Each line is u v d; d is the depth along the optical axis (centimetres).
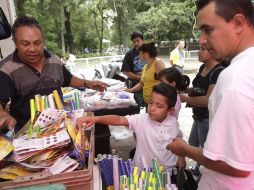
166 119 187
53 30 2620
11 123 150
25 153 117
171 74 244
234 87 91
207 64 229
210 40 101
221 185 109
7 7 328
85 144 139
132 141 394
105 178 143
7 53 319
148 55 321
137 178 137
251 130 90
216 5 94
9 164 123
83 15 3014
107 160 150
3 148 119
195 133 278
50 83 192
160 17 1884
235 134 91
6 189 105
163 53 2439
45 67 190
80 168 120
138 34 429
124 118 186
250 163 93
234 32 96
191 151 117
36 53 174
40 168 117
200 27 102
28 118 182
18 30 169
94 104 290
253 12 95
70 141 126
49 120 139
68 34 2827
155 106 178
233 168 96
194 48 2098
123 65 443
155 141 180
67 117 146
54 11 2317
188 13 1878
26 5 2106
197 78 252
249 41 100
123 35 2678
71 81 229
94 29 3366
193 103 236
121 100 298
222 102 94
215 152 96
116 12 2566
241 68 94
